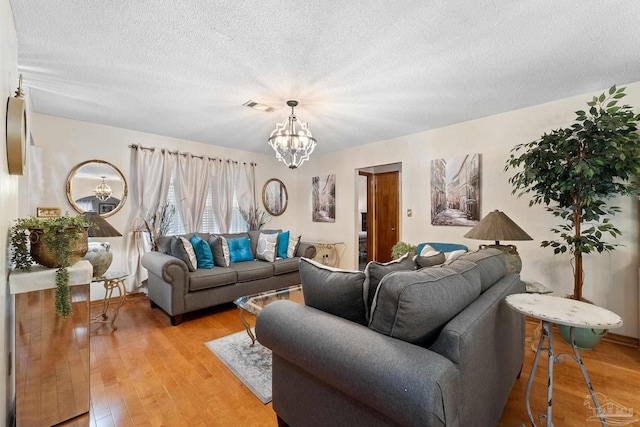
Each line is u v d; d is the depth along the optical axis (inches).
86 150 142.4
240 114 131.5
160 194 162.9
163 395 73.4
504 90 106.8
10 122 56.7
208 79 97.7
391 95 110.7
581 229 110.5
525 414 66.6
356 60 85.8
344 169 201.8
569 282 113.9
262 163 215.8
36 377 62.2
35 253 62.9
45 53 82.2
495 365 53.9
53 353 63.9
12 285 58.7
